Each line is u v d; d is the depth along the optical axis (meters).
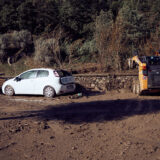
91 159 4.66
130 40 19.84
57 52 22.61
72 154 4.92
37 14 29.30
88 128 6.74
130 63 17.36
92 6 29.86
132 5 27.75
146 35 19.95
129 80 14.21
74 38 27.34
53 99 11.67
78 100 11.37
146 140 5.68
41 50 22.50
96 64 19.08
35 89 12.62
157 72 11.62
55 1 30.73
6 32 29.94
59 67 19.95
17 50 26.59
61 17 28.67
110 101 10.77
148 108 9.02
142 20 22.19
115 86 14.35
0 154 4.96
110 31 17.83
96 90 14.41
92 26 26.42
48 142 5.64
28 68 22.56
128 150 5.07
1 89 15.20
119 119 7.61
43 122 7.30
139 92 12.53
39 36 27.39
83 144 5.48
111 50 17.34
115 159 4.64
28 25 29.17
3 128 6.74
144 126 6.80
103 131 6.45
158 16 24.59
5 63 25.14
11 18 29.38
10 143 5.58
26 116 8.14
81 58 22.53
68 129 6.66
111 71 17.22
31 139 5.85
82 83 14.81
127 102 10.41
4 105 10.33
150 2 28.09
